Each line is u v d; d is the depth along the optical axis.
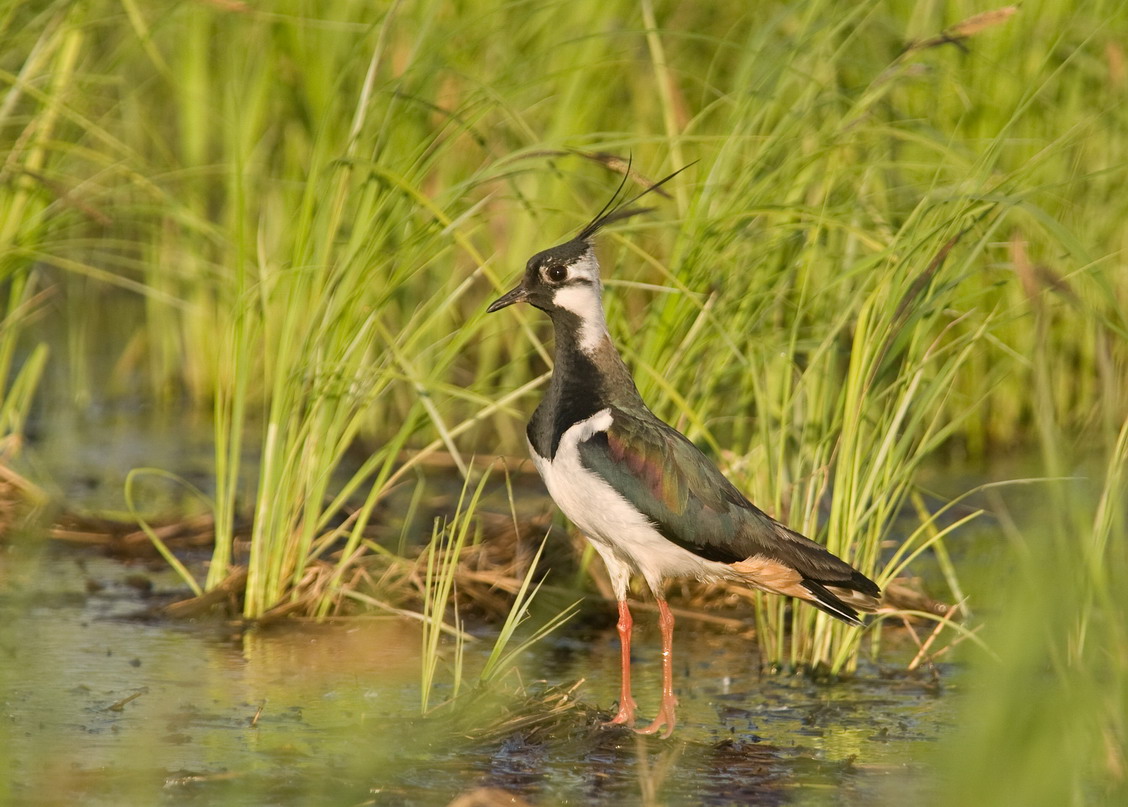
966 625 12.49
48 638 11.77
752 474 12.49
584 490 10.51
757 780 9.19
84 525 14.70
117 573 13.64
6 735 9.49
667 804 8.75
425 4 15.84
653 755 9.66
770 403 12.50
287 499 12.39
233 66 16.33
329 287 12.03
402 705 10.45
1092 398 17.22
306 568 12.88
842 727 10.34
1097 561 8.32
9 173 13.76
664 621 10.49
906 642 12.54
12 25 14.70
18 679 10.74
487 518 14.86
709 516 10.28
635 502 10.34
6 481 15.25
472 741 9.76
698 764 9.49
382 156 12.47
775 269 12.67
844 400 11.55
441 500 15.97
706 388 12.60
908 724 10.41
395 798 8.71
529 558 13.45
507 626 10.44
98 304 23.66
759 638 12.16
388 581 13.10
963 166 12.41
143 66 18.70
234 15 16.69
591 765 9.45
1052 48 12.26
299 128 17.09
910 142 15.19
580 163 16.72
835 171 12.52
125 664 11.20
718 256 12.26
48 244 14.19
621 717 10.35
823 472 11.56
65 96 14.66
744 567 10.30
